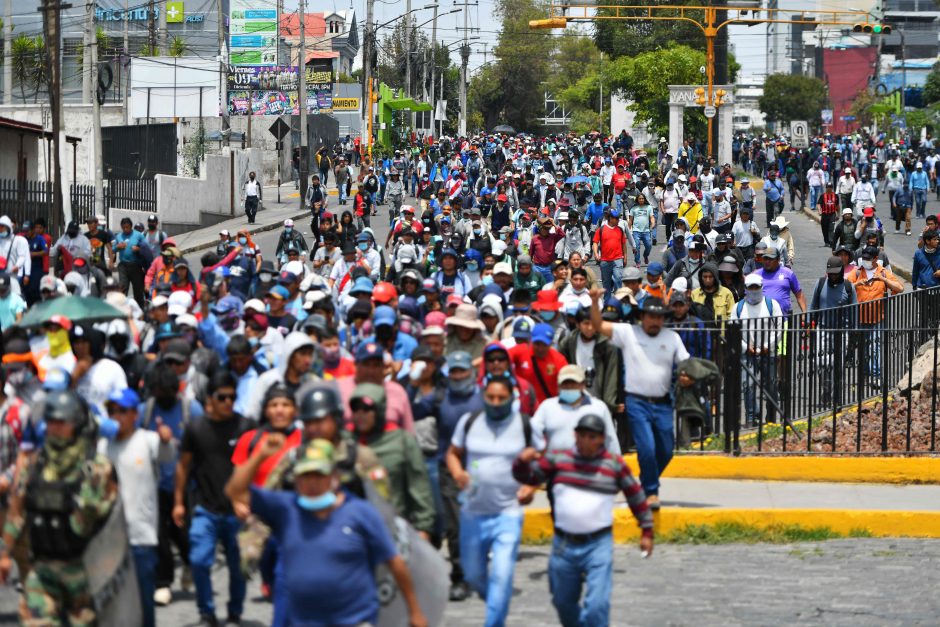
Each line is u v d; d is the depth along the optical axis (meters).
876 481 36.41
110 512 20.41
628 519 32.19
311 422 18.77
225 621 24.69
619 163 120.38
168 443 24.64
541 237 62.72
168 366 25.50
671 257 56.94
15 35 182.12
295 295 42.94
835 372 37.94
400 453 22.84
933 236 54.81
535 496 34.06
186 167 134.88
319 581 17.56
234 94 189.12
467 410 25.81
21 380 27.67
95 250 63.38
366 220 98.75
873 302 46.22
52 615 20.30
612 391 31.06
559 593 22.67
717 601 27.27
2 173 90.88
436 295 40.06
